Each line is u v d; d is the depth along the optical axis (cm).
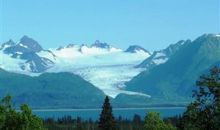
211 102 8012
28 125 12031
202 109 8038
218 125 7950
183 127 8250
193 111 8075
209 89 7981
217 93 7931
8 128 11919
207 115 7994
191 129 8200
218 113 7944
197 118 8038
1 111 12156
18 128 11956
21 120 11962
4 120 11912
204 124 8012
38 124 12262
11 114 12025
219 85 7938
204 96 8031
